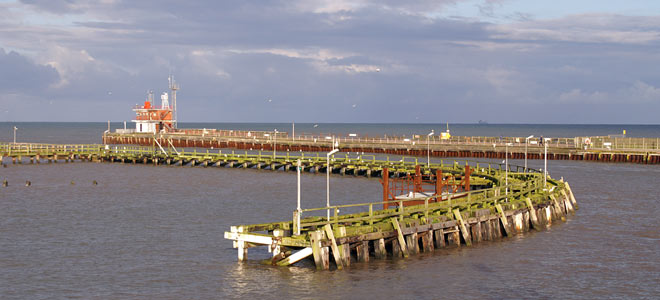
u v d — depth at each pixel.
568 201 55.56
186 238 44.72
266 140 145.62
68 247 42.03
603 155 116.69
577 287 33.53
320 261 33.97
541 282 34.16
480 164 109.12
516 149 119.12
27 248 41.69
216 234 46.22
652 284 34.19
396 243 37.41
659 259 39.25
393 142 132.50
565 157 120.31
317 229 35.88
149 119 172.50
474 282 33.72
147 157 114.81
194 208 58.72
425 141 134.12
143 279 34.56
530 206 47.22
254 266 36.25
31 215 54.31
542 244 42.41
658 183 79.75
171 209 58.03
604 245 42.66
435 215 41.22
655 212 56.47
